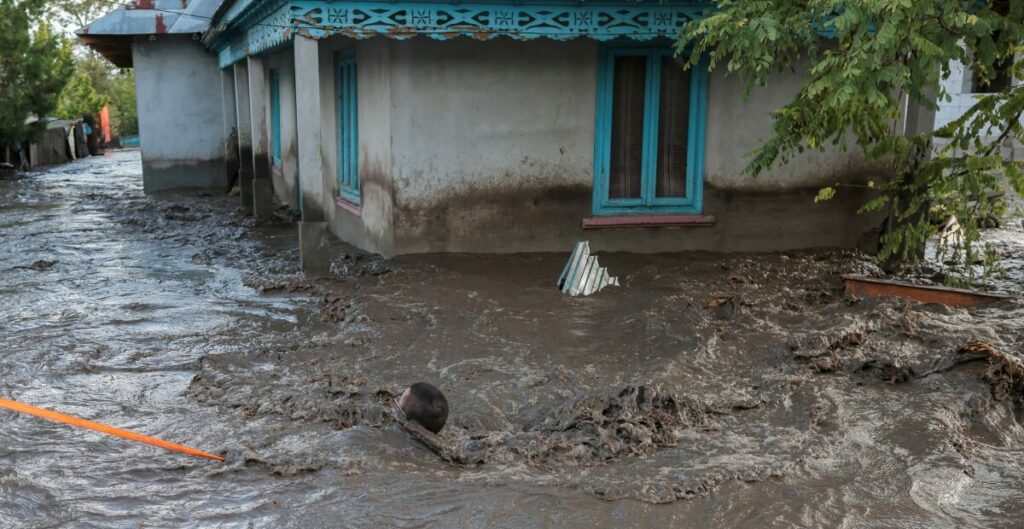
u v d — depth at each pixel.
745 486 4.94
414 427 5.50
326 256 10.21
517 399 6.22
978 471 5.32
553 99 10.95
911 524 4.57
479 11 9.63
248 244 13.06
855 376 6.76
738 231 11.68
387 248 10.89
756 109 11.47
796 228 11.82
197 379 6.73
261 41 12.74
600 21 9.95
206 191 20.56
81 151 36.03
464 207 10.91
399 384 6.50
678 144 11.45
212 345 7.71
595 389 6.31
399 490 4.84
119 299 9.48
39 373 6.93
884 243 11.19
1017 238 13.16
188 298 9.52
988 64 7.53
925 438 5.59
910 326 7.64
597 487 4.85
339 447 5.36
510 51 10.71
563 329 7.85
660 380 6.45
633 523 4.51
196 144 21.11
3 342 7.80
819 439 5.60
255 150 15.27
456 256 10.77
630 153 11.35
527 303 8.69
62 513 4.59
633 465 5.21
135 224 15.39
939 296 8.87
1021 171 8.65
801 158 11.67
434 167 10.73
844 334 7.31
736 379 6.71
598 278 9.38
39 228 14.92
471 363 6.89
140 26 19.94
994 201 9.41
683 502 4.75
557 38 9.88
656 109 11.26
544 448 5.33
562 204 11.20
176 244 13.24
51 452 5.34
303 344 7.60
